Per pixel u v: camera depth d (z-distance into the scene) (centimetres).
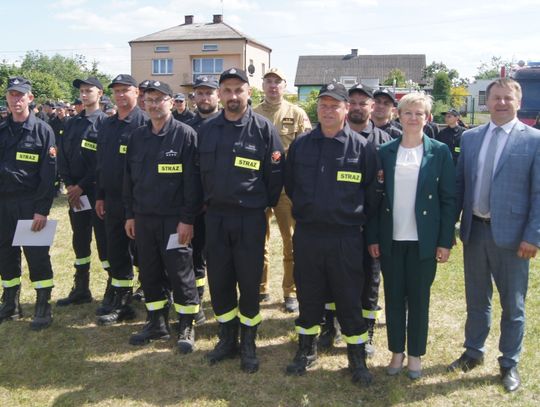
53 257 736
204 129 410
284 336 484
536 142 366
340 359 437
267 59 4838
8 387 391
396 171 382
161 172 432
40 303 496
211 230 409
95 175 522
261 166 405
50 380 401
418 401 374
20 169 479
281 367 423
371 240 397
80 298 562
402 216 384
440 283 620
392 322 401
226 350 433
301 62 5481
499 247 378
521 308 387
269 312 543
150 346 458
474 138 394
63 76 6419
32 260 489
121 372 412
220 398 378
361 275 392
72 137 545
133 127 492
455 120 1052
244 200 398
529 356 434
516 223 370
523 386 391
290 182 400
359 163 379
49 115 1379
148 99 428
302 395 380
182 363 427
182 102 755
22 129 479
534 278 636
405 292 398
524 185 370
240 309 420
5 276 507
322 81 5247
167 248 438
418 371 403
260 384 396
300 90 5316
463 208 401
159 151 432
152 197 434
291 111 546
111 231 501
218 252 411
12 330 489
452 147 1047
